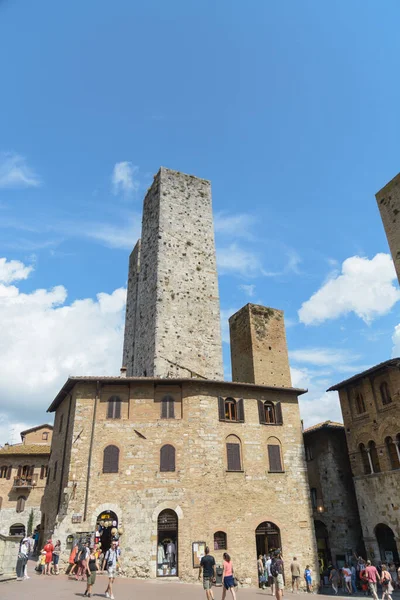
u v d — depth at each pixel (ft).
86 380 104.42
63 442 108.47
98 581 80.18
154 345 125.18
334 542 122.42
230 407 111.75
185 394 107.45
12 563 80.12
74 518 91.45
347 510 122.83
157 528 94.02
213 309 139.13
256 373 136.26
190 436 103.30
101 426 101.65
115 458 98.99
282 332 148.05
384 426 110.63
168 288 134.41
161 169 152.25
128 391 106.52
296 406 119.03
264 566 97.09
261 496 103.81
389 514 105.60
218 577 91.35
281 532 102.06
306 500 108.27
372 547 108.68
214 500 98.99
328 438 131.95
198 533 94.68
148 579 87.25
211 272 144.87
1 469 174.81
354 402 121.90
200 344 131.54
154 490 96.94
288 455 111.65
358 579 101.50
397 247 113.70
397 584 99.76
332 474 127.44
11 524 166.91
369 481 112.78
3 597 59.47
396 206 115.96
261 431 111.24
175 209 148.25
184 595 71.15
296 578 94.73
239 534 97.96
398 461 106.52
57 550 87.56
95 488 95.30
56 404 122.62
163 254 138.41
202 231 150.41
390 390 110.83
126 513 93.97
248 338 142.41
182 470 99.66
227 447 105.91
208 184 160.76
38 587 69.41
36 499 172.04
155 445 101.35
